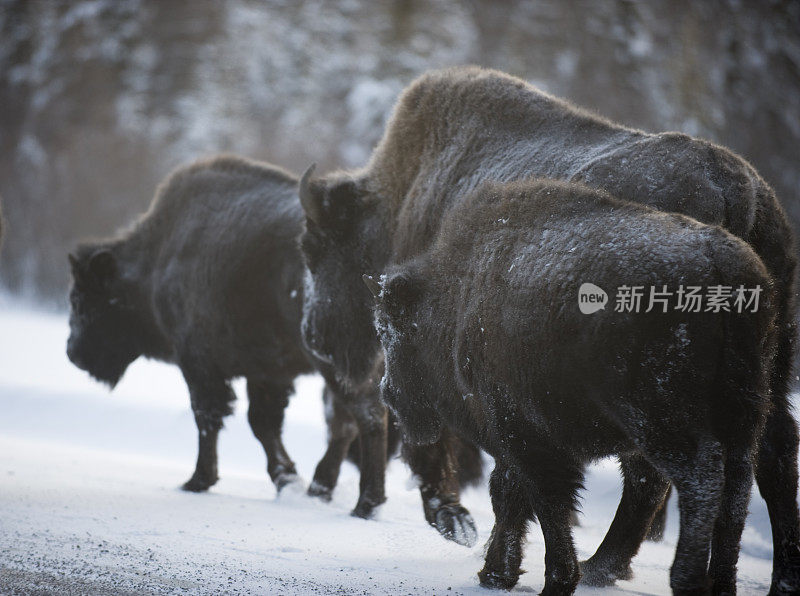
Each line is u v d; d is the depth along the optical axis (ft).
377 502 66.39
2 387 131.95
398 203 59.47
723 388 35.73
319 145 380.37
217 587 43.96
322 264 61.67
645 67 367.25
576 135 50.72
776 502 41.34
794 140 366.22
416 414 48.32
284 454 78.18
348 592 43.60
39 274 352.69
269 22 404.77
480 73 57.16
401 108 60.08
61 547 51.49
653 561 55.06
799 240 46.80
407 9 403.75
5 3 395.34
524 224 41.22
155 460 96.94
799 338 44.09
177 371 168.14
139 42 396.98
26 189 372.38
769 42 376.48
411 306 46.52
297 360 74.33
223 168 79.30
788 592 40.29
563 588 40.52
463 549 55.77
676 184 43.98
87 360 85.15
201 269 76.33
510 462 41.83
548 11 388.16
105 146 378.94
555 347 37.47
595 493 77.51
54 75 389.60
